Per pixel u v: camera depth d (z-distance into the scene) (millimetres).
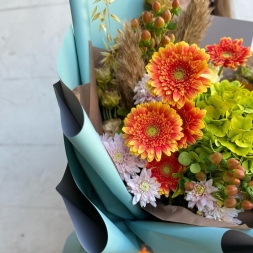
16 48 1104
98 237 430
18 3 1113
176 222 409
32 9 1104
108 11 489
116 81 463
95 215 466
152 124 405
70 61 438
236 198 408
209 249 366
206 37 572
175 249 416
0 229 1022
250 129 412
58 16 1094
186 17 466
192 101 410
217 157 379
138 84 430
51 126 1063
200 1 455
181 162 410
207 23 468
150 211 432
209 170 399
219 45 480
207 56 395
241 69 558
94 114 433
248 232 374
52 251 988
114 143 418
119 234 420
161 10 467
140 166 421
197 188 405
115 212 470
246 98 429
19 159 1058
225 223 391
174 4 471
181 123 395
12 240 1012
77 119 376
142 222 457
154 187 412
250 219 429
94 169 392
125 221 489
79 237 395
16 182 1047
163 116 400
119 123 461
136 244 465
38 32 1101
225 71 567
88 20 478
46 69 1091
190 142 398
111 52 483
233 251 362
